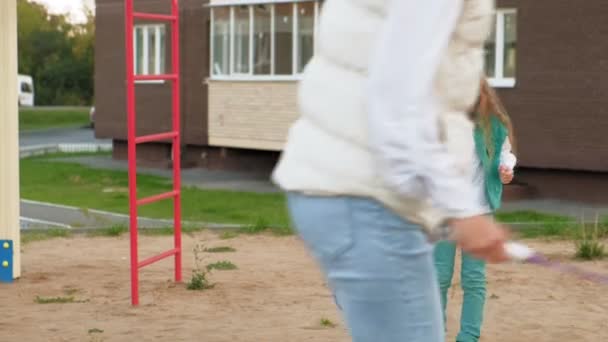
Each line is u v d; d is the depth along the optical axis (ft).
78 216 71.26
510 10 79.46
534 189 79.00
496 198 21.99
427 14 8.31
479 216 8.41
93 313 31.17
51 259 43.60
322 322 29.09
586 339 27.50
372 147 8.55
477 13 8.77
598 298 33.24
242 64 102.58
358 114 8.84
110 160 121.70
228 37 103.55
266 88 100.27
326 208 8.99
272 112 99.96
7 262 37.29
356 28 8.84
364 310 9.09
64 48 320.50
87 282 37.11
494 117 22.12
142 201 32.83
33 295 34.50
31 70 318.65
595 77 75.31
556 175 78.23
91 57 320.50
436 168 8.34
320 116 9.05
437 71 8.64
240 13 102.32
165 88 110.42
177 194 35.68
